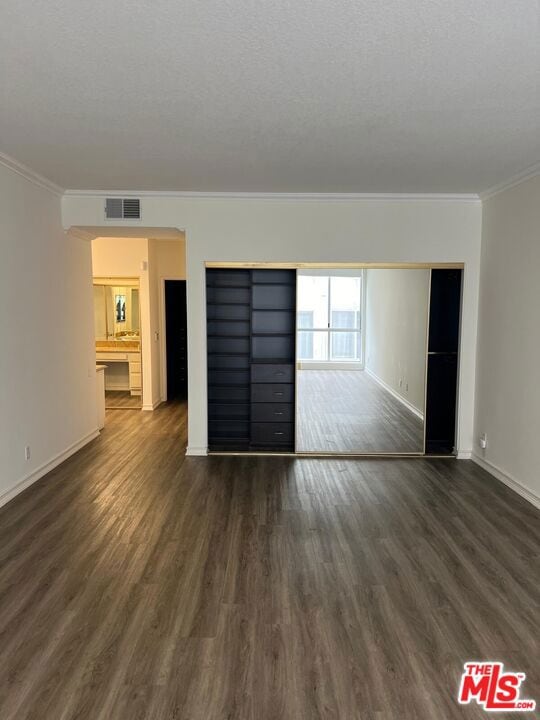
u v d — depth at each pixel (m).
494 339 4.51
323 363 5.34
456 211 4.82
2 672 2.03
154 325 7.60
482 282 4.79
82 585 2.67
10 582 2.69
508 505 3.81
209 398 5.30
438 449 5.14
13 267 3.88
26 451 4.11
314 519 3.54
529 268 3.89
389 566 2.89
